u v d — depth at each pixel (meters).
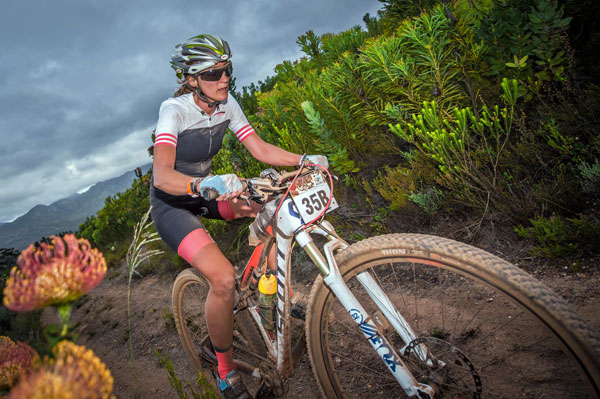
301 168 1.66
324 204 1.65
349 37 5.66
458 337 2.16
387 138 4.56
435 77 3.53
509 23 3.18
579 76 3.47
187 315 2.68
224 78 1.95
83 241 0.94
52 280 0.85
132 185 14.34
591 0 3.32
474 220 3.29
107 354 4.09
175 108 2.04
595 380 1.06
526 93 3.39
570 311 1.11
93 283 0.90
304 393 2.29
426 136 3.33
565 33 3.18
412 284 2.95
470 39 3.53
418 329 2.37
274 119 5.62
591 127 3.01
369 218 4.09
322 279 1.63
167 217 2.13
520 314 2.17
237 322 2.28
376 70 3.64
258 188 1.56
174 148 2.00
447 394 1.47
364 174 4.69
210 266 1.95
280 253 1.75
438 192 3.59
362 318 1.51
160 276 6.20
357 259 1.53
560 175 2.92
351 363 2.27
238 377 2.10
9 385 0.97
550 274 2.50
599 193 2.83
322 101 4.47
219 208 2.30
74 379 0.79
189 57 1.88
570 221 2.79
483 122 3.08
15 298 0.85
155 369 3.35
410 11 4.53
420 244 1.39
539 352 1.84
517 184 3.23
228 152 5.48
